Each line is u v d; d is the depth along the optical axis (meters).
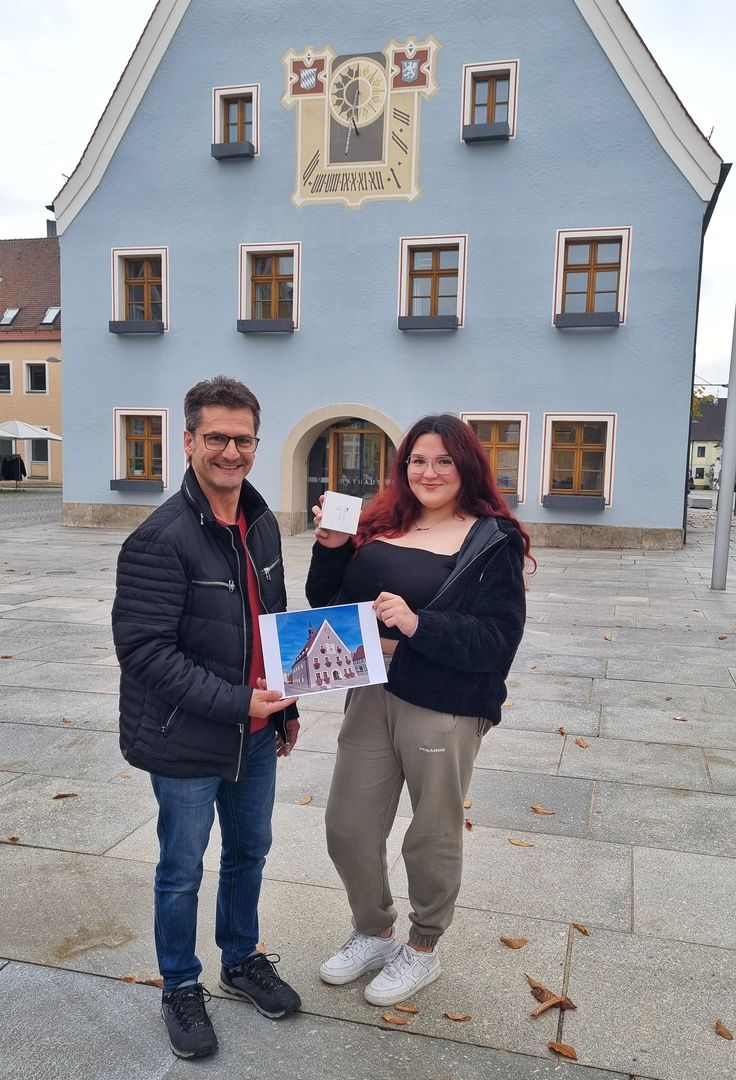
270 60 16.67
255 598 2.40
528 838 3.74
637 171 15.19
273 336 17.23
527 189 15.70
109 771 4.43
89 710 5.52
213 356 17.62
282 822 3.85
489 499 2.55
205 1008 2.50
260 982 2.54
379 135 16.28
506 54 15.55
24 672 6.48
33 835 3.65
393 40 16.06
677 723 5.46
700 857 3.57
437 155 16.06
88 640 7.64
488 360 16.14
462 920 3.04
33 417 40.06
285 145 16.78
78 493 18.77
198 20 16.91
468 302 16.14
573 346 15.72
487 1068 2.31
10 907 3.07
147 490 18.28
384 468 17.83
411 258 16.67
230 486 2.28
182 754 2.25
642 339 15.42
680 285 15.20
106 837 3.64
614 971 2.75
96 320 18.22
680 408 15.37
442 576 2.41
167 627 2.19
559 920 3.05
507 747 4.96
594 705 5.85
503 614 2.39
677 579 12.16
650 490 15.62
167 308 17.75
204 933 2.95
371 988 2.56
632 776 4.52
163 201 17.55
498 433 16.45
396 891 3.24
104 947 2.83
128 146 17.58
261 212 17.05
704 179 14.89
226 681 2.26
